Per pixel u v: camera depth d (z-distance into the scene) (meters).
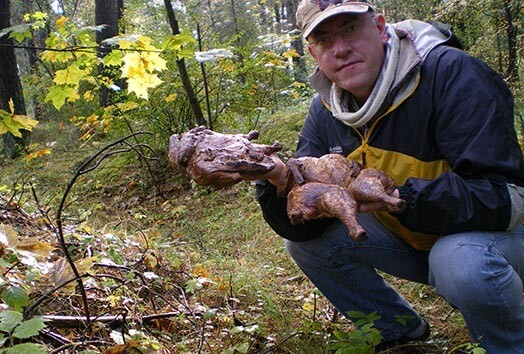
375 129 1.27
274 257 2.24
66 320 1.30
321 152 1.44
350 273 1.43
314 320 1.45
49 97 1.56
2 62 5.80
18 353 0.85
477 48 3.62
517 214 1.12
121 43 1.45
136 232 2.62
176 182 3.71
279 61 3.83
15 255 1.38
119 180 4.08
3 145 5.97
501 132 1.12
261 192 1.29
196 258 2.26
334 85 1.34
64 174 4.57
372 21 1.23
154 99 3.83
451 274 1.13
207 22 6.48
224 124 4.27
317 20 1.20
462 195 1.09
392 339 1.44
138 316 1.42
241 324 1.50
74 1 11.33
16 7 9.99
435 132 1.20
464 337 1.48
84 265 1.41
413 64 1.19
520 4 3.19
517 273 1.22
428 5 4.66
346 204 1.01
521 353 1.16
